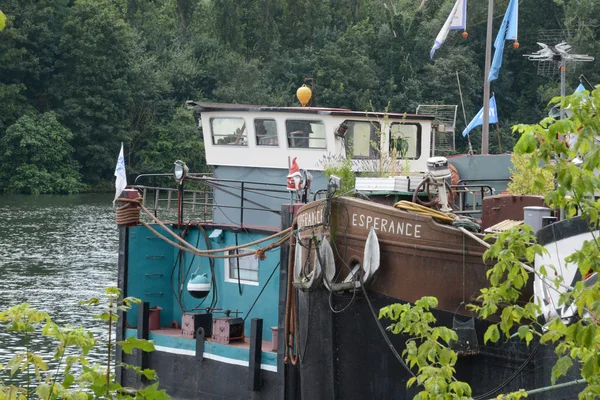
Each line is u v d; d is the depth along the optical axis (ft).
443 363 32.53
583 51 272.51
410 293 51.16
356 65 314.96
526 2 319.47
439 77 309.42
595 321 28.12
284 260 61.00
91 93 312.29
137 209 72.38
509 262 30.81
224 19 371.76
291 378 60.80
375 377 53.72
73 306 112.57
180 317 72.95
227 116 76.59
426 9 355.97
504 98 316.40
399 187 56.34
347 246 54.03
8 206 247.91
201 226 71.31
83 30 307.78
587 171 27.58
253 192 75.41
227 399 64.54
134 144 319.88
